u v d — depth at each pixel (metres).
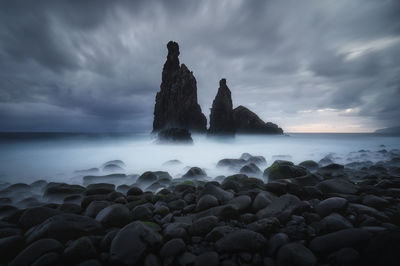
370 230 3.41
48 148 28.59
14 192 8.12
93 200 6.16
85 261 3.17
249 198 5.32
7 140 38.16
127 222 4.68
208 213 4.88
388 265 2.65
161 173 10.62
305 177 7.61
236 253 3.29
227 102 40.66
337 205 4.62
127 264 3.17
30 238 3.84
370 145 33.75
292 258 3.02
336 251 3.13
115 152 24.30
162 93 51.97
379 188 6.49
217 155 22.28
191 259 3.24
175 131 32.22
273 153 23.83
